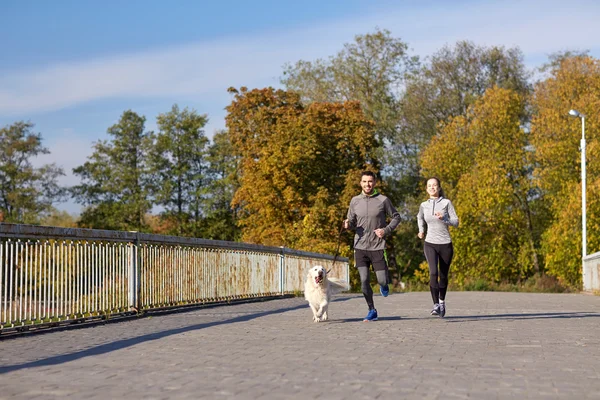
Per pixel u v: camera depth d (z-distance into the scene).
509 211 48.44
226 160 68.69
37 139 71.94
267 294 19.86
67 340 9.26
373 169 48.72
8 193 69.25
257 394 5.54
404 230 57.34
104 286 11.80
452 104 57.06
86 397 5.45
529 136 48.44
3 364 7.19
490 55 57.62
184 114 68.25
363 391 5.66
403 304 16.78
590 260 29.64
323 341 9.02
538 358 7.48
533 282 44.31
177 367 6.92
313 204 46.91
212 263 16.05
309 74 57.09
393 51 56.34
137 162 69.31
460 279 49.12
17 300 9.73
